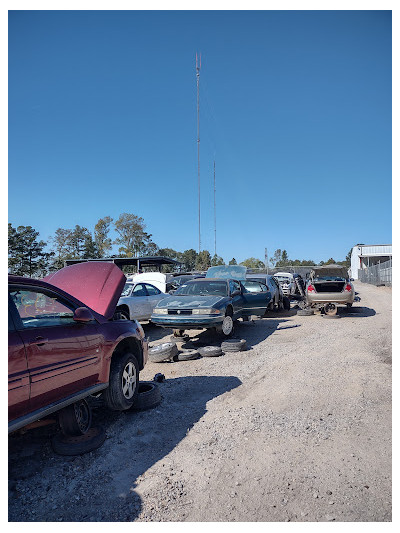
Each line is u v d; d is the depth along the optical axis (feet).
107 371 14.23
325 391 18.21
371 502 9.64
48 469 11.50
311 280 51.34
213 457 12.13
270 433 13.76
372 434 13.55
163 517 9.25
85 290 15.79
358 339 30.86
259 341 31.86
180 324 28.37
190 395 18.34
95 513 9.46
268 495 10.04
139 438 13.61
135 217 200.03
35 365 10.63
